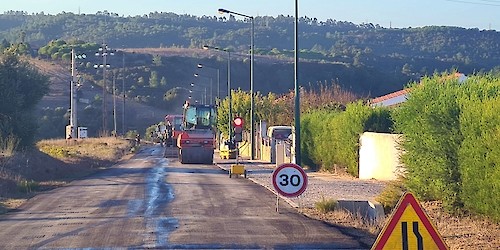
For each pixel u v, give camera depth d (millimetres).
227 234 19656
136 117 134125
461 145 21094
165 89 142625
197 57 152875
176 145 72000
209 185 36031
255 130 72688
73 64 84250
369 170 39125
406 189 24562
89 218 23219
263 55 145750
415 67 111875
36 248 17594
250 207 26109
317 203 25297
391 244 10312
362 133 40312
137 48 183000
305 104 72312
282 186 23156
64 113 107562
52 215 24188
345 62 118000
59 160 51500
